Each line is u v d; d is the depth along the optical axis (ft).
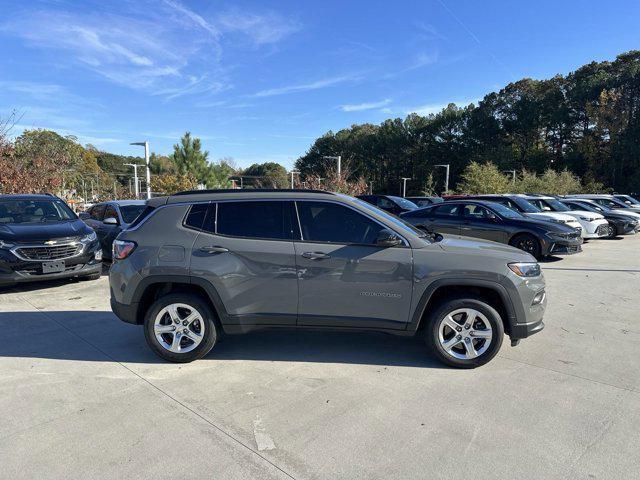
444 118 239.50
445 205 38.60
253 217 14.15
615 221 52.90
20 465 9.04
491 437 9.93
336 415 10.96
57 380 13.06
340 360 14.43
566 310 20.29
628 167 165.89
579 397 11.80
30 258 23.65
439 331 13.64
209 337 14.12
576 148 185.26
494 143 217.77
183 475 8.71
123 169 313.12
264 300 13.78
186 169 113.50
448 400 11.67
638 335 16.85
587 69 195.52
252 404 11.55
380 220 13.88
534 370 13.57
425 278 13.28
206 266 13.73
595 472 8.71
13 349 15.55
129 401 11.75
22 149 56.44
